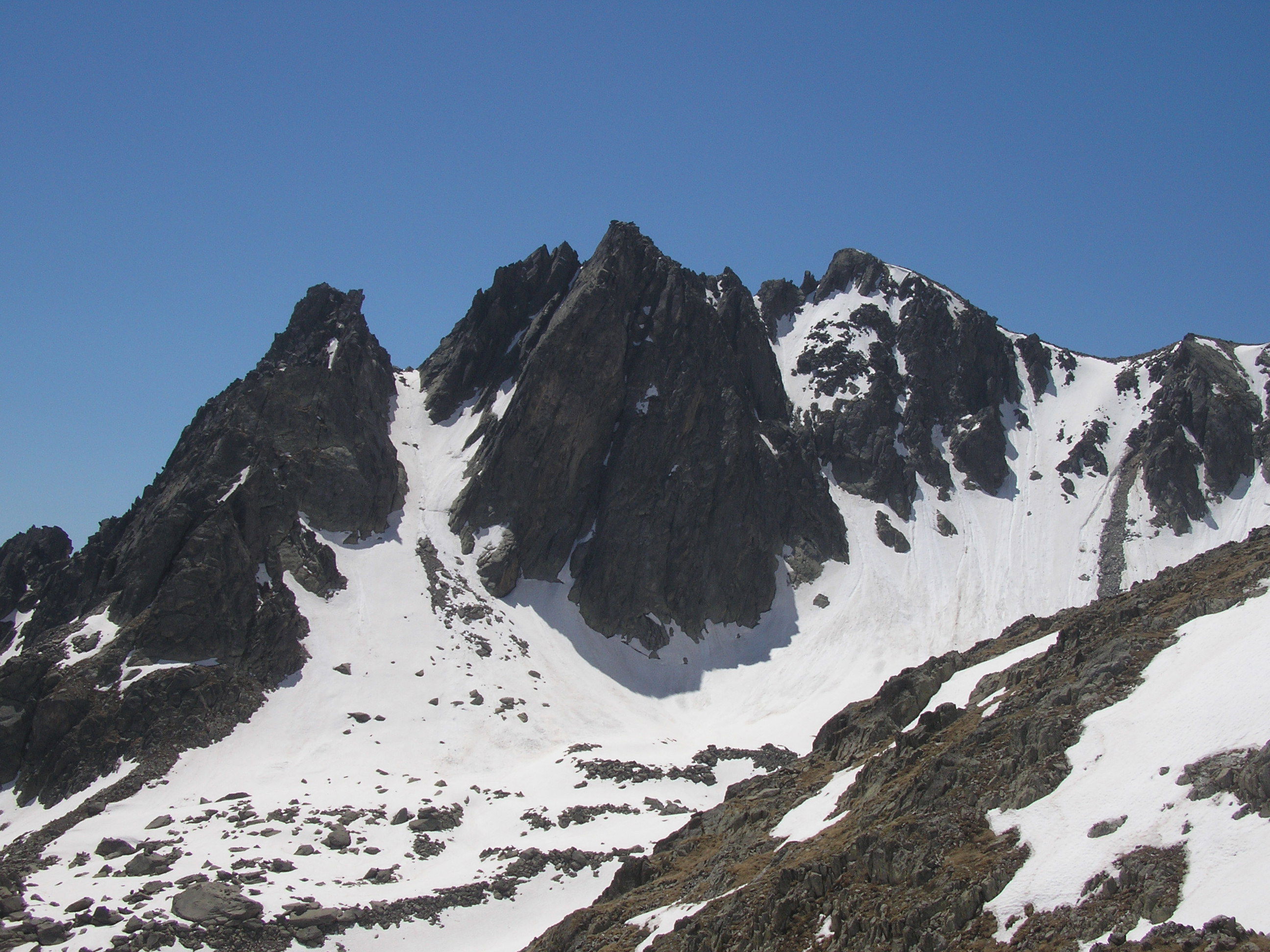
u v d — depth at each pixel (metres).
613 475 158.75
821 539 167.38
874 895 45.84
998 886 41.47
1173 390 192.00
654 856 76.81
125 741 107.19
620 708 132.62
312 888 84.38
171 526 127.31
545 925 82.38
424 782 107.50
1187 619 55.22
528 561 151.50
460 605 139.38
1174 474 175.25
